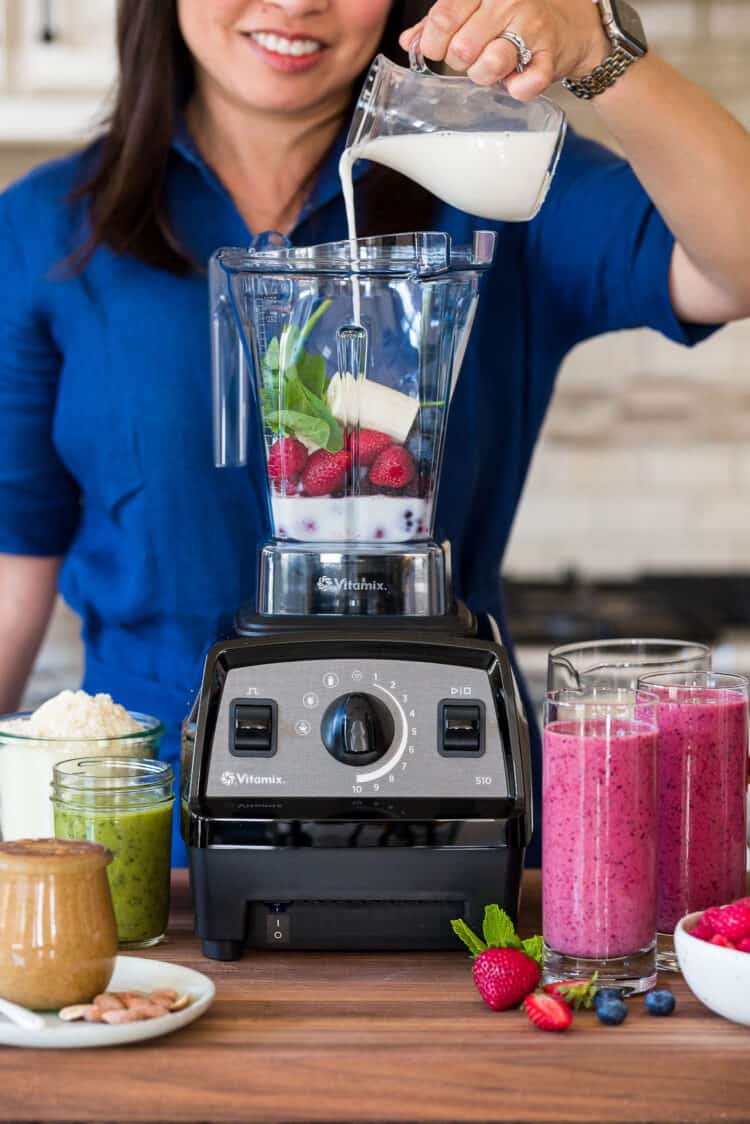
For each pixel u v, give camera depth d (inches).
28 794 47.8
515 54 42.9
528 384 63.6
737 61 132.0
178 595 60.7
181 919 47.4
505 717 42.9
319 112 57.5
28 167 125.7
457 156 44.5
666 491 138.7
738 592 134.1
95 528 62.7
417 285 44.2
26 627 66.9
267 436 45.8
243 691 42.9
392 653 43.1
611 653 46.1
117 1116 32.9
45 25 109.5
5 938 37.3
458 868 42.8
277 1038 36.9
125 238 58.5
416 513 45.9
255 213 60.2
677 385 137.6
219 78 55.1
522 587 135.6
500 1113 32.9
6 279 60.7
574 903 40.2
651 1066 35.2
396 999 39.7
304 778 42.6
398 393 44.9
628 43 45.0
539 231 60.9
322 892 42.8
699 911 42.5
